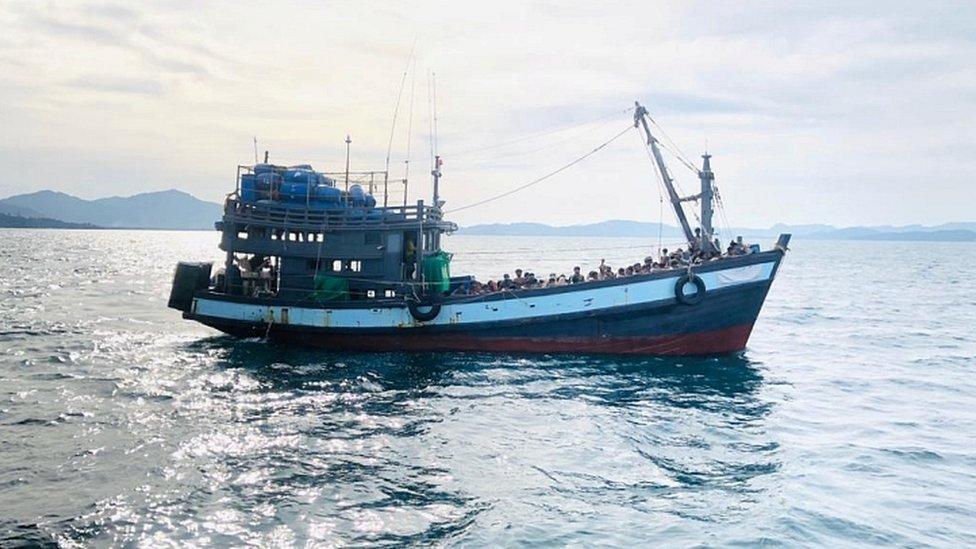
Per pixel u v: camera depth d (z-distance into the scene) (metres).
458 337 30.59
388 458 17.89
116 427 19.98
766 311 59.72
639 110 32.47
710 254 30.94
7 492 15.00
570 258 171.38
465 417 21.75
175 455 17.67
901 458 18.61
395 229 30.92
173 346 33.72
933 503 15.40
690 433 20.56
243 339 35.94
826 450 19.25
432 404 23.19
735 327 30.42
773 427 21.52
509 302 30.16
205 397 23.64
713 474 17.12
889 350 38.41
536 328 30.45
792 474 17.19
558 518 14.36
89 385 25.27
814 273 126.69
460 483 16.27
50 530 13.22
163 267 114.19
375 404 23.09
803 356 36.00
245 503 14.80
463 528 13.82
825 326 49.56
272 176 31.75
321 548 12.88
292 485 15.89
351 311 30.64
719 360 30.97
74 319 44.56
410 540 13.27
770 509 14.91
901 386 28.41
